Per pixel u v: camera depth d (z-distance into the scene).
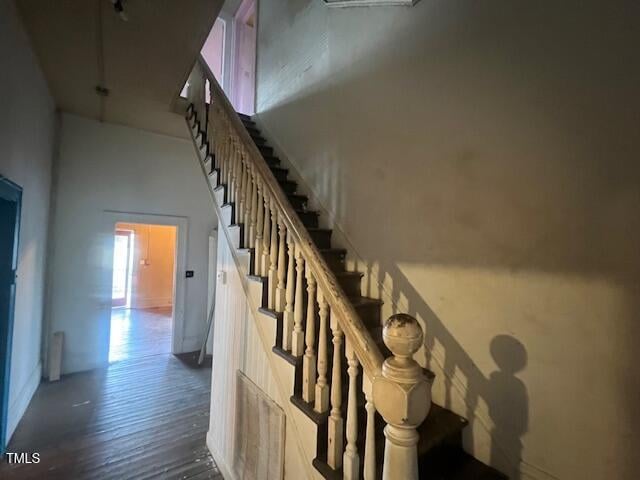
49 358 3.50
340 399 1.22
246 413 1.85
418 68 1.96
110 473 2.04
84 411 2.80
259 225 1.93
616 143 1.16
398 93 2.09
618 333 1.14
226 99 2.61
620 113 1.16
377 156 2.23
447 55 1.79
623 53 1.16
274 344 1.63
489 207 1.54
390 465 0.86
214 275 4.54
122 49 2.56
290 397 1.44
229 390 2.12
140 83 3.09
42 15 2.18
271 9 3.75
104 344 3.92
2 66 1.89
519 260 1.42
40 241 3.14
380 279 2.13
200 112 3.21
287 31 3.43
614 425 1.14
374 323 2.01
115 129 4.05
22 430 2.46
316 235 2.48
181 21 2.23
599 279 1.19
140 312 7.18
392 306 2.02
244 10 5.28
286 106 3.38
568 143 1.28
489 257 1.54
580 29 1.27
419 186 1.91
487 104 1.58
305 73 3.11
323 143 2.81
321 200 2.77
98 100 3.43
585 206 1.23
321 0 2.92
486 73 1.59
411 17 2.04
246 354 1.93
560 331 1.29
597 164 1.20
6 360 2.17
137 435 2.47
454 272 1.69
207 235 4.76
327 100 2.79
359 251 2.33
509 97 1.49
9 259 2.16
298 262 1.53
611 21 1.19
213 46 5.84
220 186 2.51
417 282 1.88
